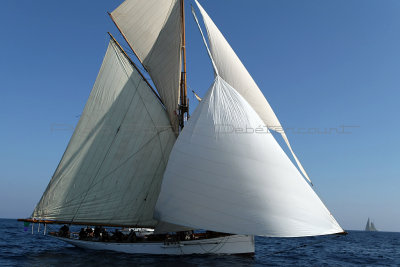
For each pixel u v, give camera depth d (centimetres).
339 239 5716
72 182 2119
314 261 1962
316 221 1484
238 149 1576
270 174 1527
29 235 3638
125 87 2269
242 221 1484
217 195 1540
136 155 2195
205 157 1603
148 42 2389
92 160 2147
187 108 2292
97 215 2100
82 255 1830
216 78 1786
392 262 2111
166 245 1812
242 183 1521
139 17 2375
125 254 1852
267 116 1920
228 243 1806
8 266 1493
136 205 2142
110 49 2258
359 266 1836
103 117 2200
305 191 1541
